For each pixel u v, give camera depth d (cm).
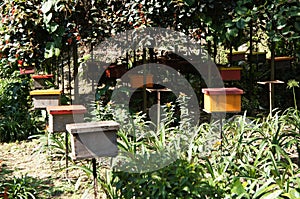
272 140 329
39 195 320
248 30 607
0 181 343
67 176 351
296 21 423
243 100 568
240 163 302
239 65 644
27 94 545
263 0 443
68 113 319
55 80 657
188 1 437
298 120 392
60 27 476
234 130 397
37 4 477
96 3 475
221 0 443
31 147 457
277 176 270
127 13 466
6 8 495
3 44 497
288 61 578
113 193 288
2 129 487
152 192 270
